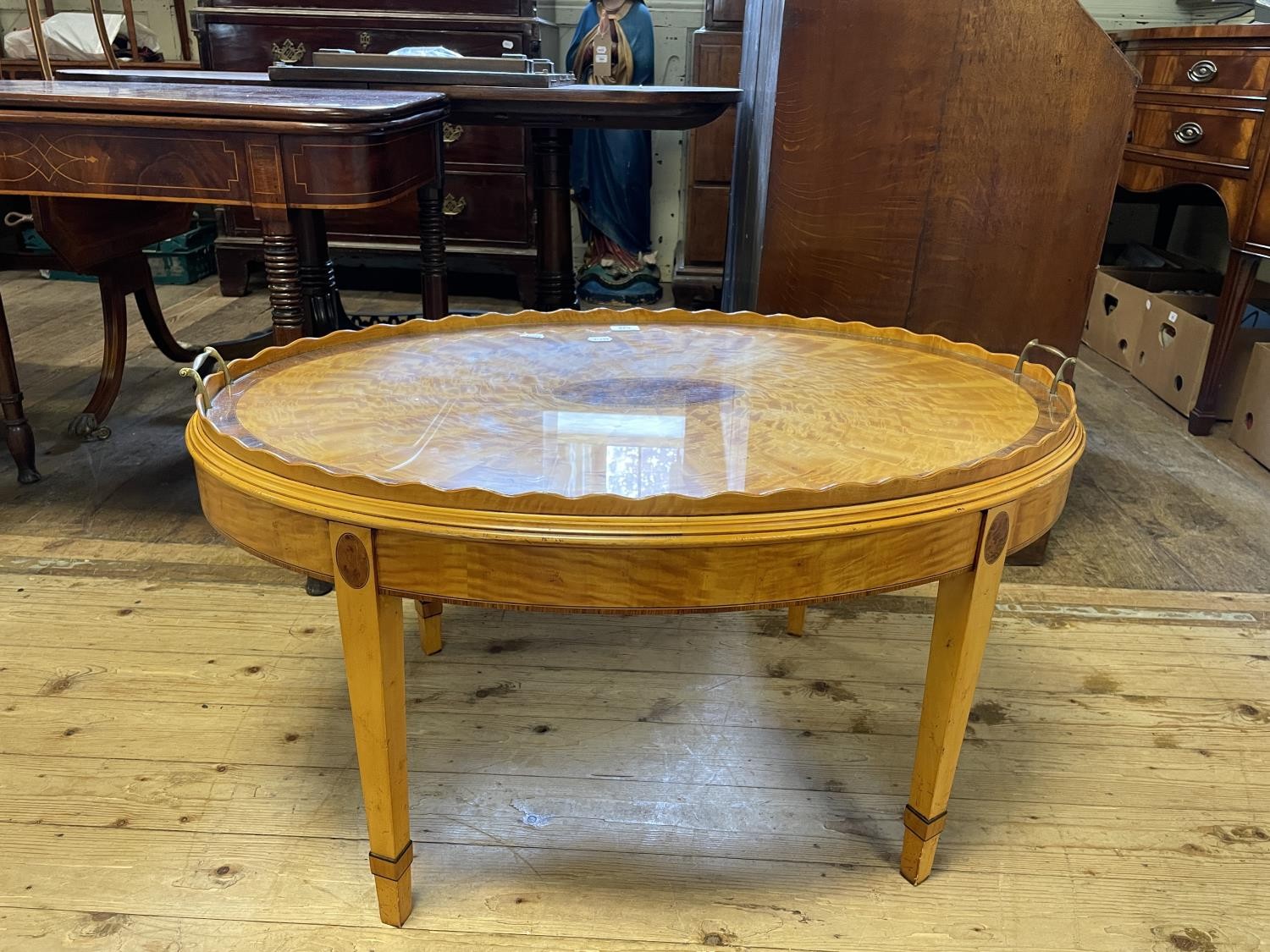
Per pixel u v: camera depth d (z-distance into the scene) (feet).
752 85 9.02
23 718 5.39
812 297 7.27
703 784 5.03
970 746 5.38
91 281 15.46
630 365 4.97
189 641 6.20
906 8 6.40
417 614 6.63
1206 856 4.62
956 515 3.43
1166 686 5.98
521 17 12.80
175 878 4.33
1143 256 13.76
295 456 3.61
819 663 6.15
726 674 6.00
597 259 14.92
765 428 4.06
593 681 5.90
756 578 3.29
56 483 8.53
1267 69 8.89
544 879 4.37
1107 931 4.17
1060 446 3.95
